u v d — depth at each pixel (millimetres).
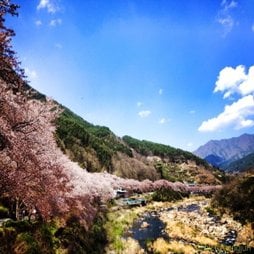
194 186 129500
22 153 13633
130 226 40312
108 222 39250
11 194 12844
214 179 163875
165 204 74625
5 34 10742
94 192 37719
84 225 24641
